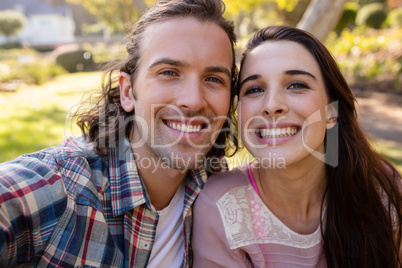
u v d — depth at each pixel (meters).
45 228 0.61
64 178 0.65
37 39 17.36
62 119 2.68
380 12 6.00
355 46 4.12
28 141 2.09
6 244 0.55
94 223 0.65
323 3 1.38
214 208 0.71
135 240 0.68
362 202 0.74
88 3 6.54
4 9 17.73
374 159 0.79
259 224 0.73
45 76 4.96
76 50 6.48
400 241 0.76
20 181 0.60
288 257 0.72
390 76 3.58
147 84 0.66
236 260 0.71
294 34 0.70
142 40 0.68
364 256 0.73
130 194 0.67
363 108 2.86
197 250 0.72
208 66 0.65
